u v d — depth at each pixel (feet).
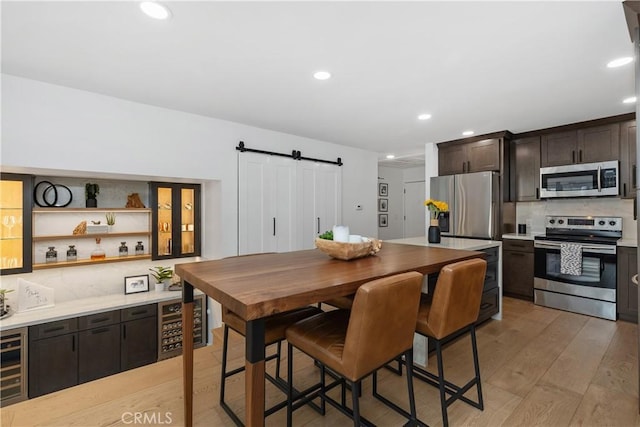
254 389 3.55
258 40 6.22
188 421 5.46
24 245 10.16
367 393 6.77
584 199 13.00
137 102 9.82
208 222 12.97
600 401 6.40
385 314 4.07
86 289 11.46
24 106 8.06
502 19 5.49
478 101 9.70
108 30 5.86
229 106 10.20
